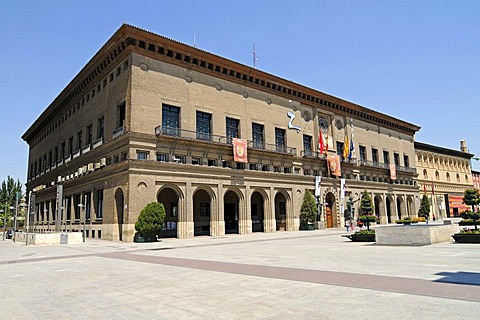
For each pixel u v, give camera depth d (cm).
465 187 9012
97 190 3994
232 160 4175
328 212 5431
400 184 6825
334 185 5438
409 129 7500
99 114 4153
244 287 982
